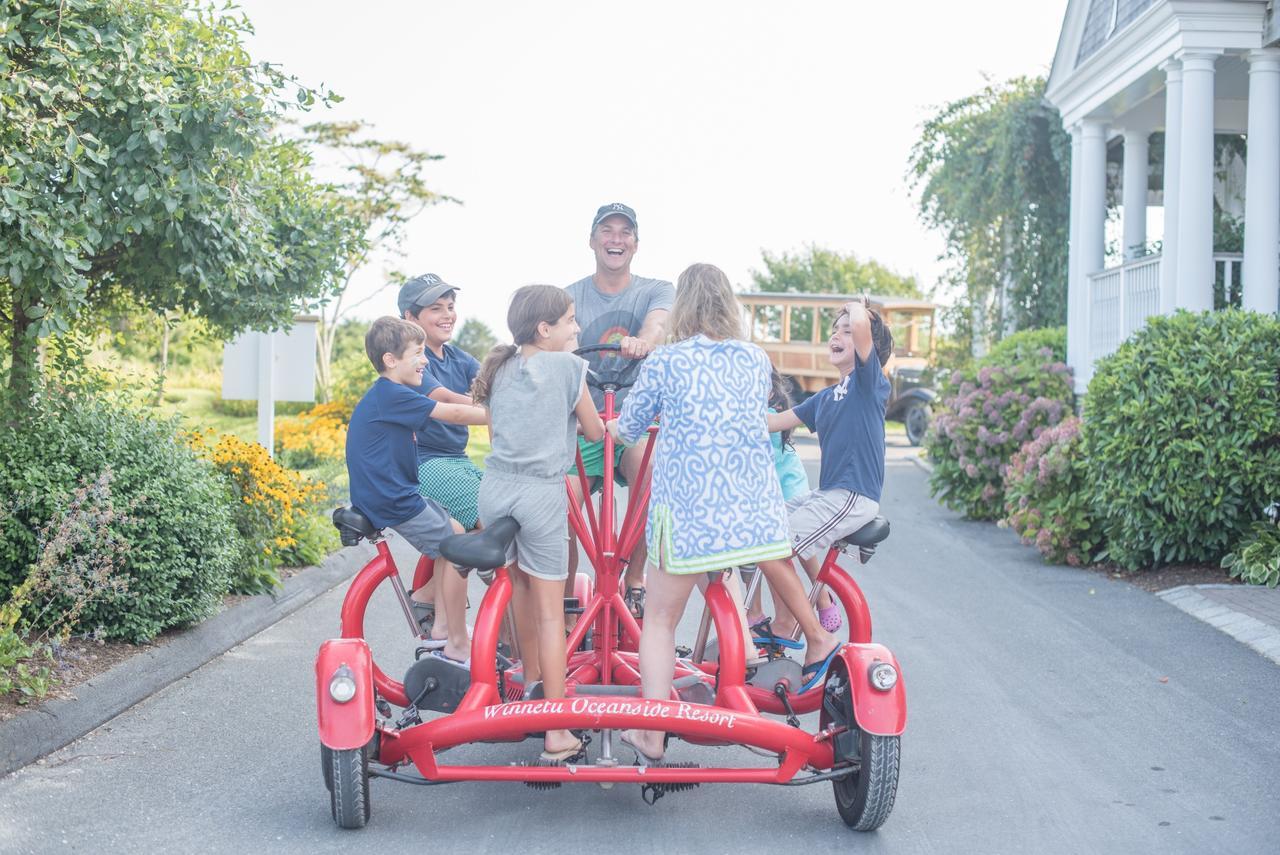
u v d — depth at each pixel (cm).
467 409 518
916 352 2786
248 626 778
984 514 1367
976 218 2009
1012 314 2006
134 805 478
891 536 1248
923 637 787
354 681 442
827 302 2861
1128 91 1395
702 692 468
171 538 677
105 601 652
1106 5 1449
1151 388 955
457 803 491
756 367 461
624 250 612
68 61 614
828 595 572
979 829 462
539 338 476
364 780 443
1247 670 701
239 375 1194
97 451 671
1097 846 445
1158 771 529
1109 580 986
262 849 436
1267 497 941
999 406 1365
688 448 448
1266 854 438
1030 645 764
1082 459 1065
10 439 663
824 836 456
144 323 927
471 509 573
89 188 645
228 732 575
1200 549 964
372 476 510
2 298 735
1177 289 1234
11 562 642
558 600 464
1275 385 930
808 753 443
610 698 428
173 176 655
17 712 546
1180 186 1226
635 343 520
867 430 520
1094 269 1527
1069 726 595
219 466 845
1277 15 1175
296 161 890
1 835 441
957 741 571
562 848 441
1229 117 1560
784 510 461
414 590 585
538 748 569
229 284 763
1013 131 1922
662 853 437
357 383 2212
